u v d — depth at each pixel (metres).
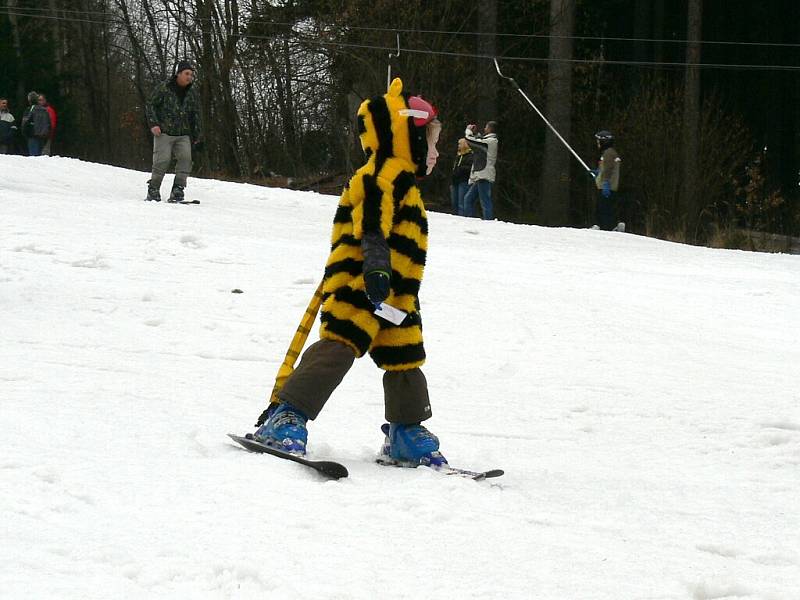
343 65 43.72
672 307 14.05
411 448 6.14
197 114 21.73
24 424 6.21
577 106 42.09
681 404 8.59
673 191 37.34
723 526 5.35
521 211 43.66
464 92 40.69
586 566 4.51
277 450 5.87
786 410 8.45
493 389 8.96
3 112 35.28
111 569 4.06
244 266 13.94
